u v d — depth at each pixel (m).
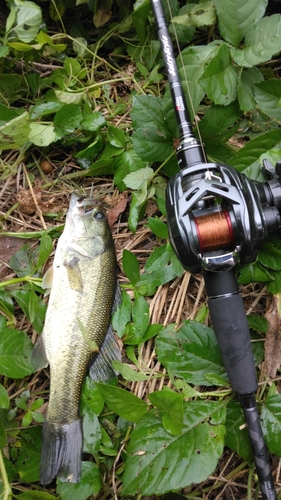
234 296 0.30
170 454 0.32
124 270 0.36
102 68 0.44
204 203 0.29
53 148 0.42
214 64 0.34
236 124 0.38
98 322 0.36
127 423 0.35
